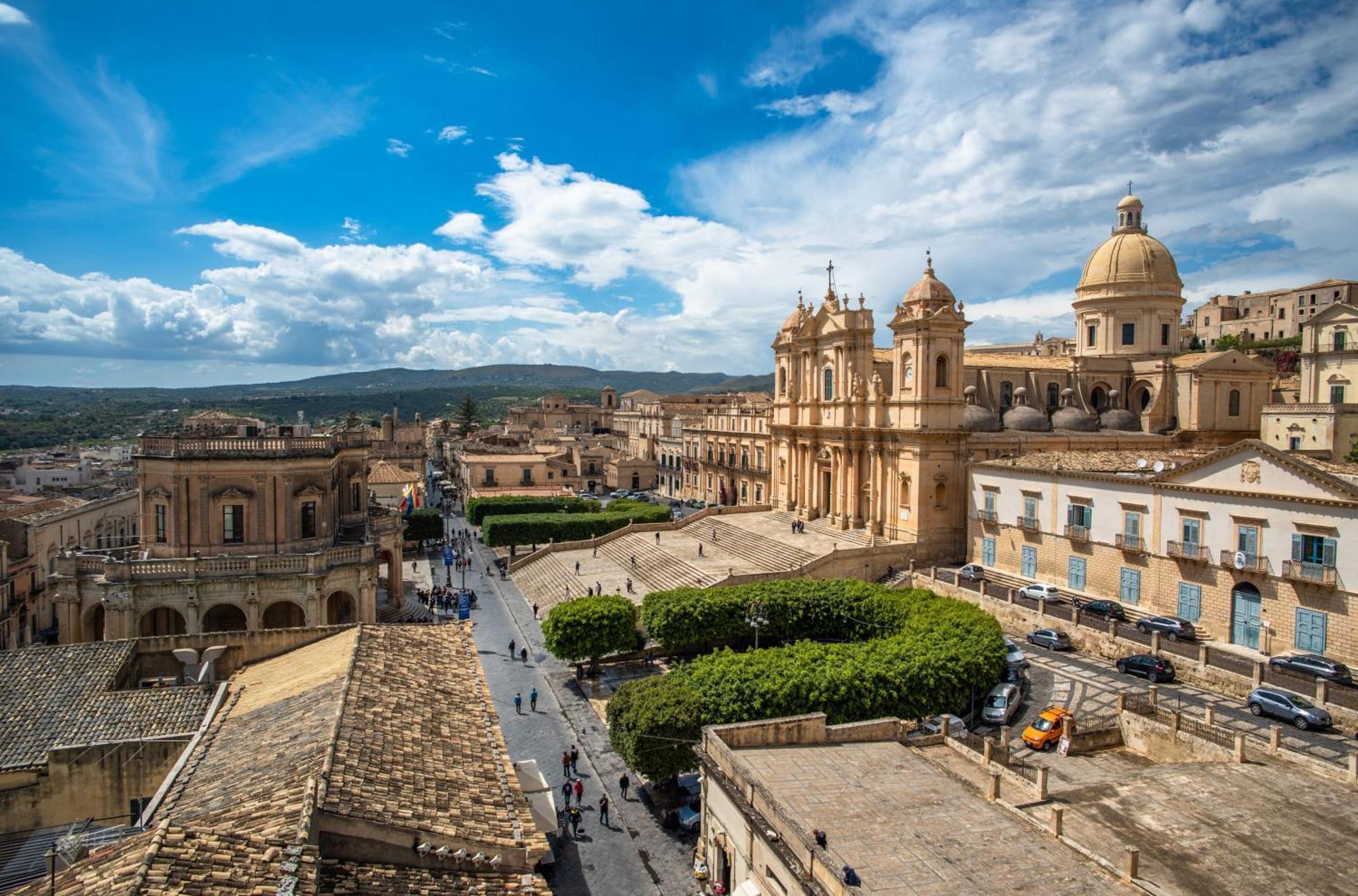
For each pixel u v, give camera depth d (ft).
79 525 251.39
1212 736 110.32
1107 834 81.46
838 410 280.31
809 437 297.74
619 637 183.21
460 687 101.09
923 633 152.56
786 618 184.96
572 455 527.81
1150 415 290.76
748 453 375.86
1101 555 188.55
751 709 126.11
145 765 88.17
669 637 182.09
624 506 376.07
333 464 202.69
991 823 82.94
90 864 57.06
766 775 94.17
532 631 223.51
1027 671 160.45
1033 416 266.16
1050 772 111.65
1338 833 82.38
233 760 79.00
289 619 188.96
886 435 255.70
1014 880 71.46
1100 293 317.22
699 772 126.82
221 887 50.03
